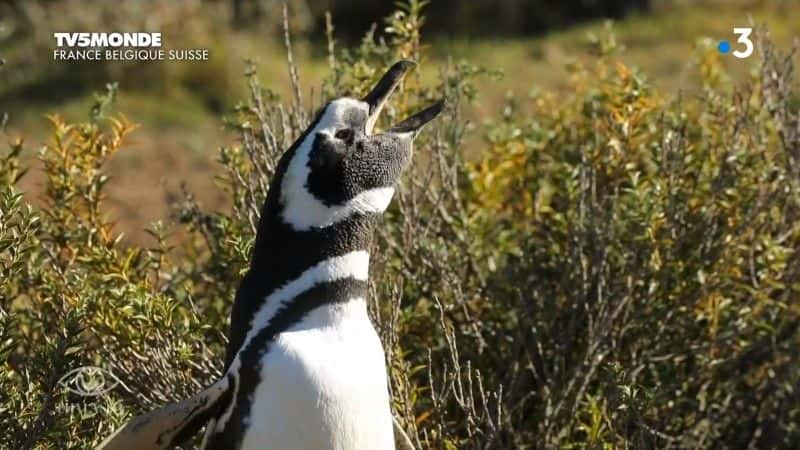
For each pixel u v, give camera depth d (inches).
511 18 1980.8
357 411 437.1
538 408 635.5
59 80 1644.9
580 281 652.7
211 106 1612.9
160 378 559.5
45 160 630.5
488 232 708.0
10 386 535.2
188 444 522.3
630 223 648.4
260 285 454.9
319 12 1995.6
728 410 679.7
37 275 596.7
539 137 753.6
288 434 433.7
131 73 1646.2
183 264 688.4
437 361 644.7
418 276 655.8
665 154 657.0
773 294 689.0
